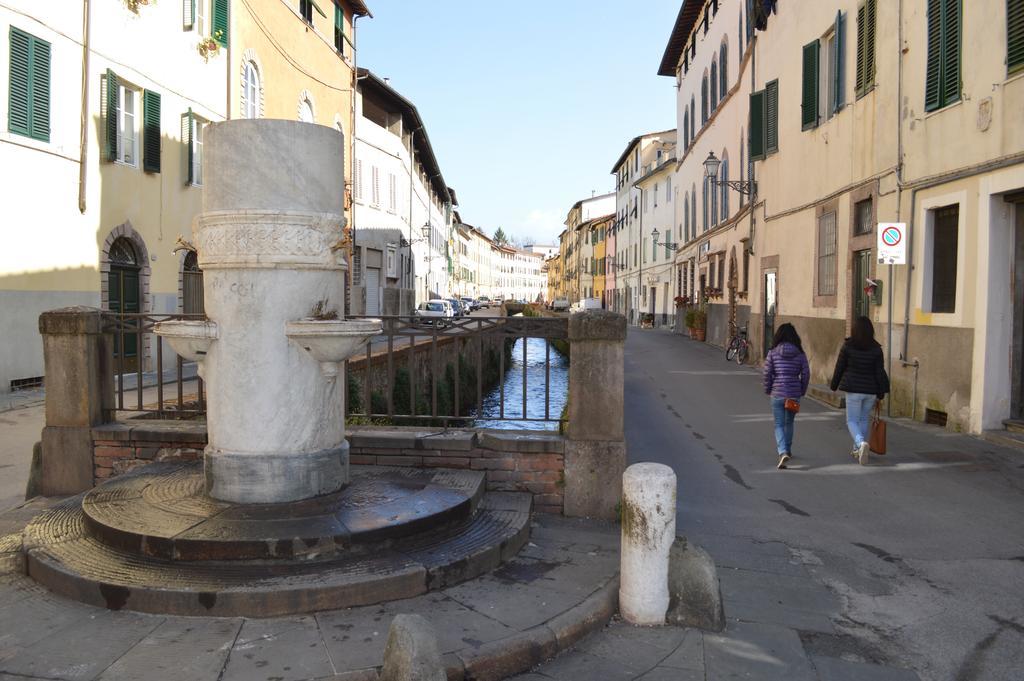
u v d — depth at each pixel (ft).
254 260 16.34
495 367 80.12
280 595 13.66
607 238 239.91
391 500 17.47
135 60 53.72
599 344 19.77
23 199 43.93
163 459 21.48
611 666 13.10
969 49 31.37
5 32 42.06
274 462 16.79
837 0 45.44
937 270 34.53
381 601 14.33
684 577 14.80
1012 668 13.34
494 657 12.57
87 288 49.26
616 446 19.77
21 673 11.75
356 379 35.58
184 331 16.79
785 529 21.12
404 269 134.62
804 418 37.76
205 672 11.75
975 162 30.94
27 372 44.86
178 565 14.78
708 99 93.25
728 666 13.19
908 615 15.52
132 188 53.93
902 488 24.80
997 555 18.83
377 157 115.96
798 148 53.21
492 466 20.33
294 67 82.43
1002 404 30.50
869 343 28.14
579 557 17.06
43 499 21.56
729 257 78.84
